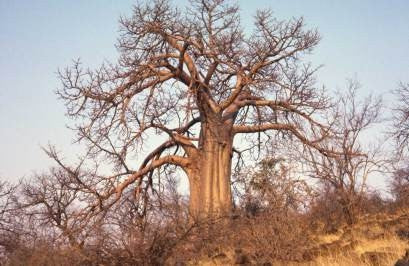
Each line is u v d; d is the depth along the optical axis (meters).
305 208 12.73
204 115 16.05
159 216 9.88
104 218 10.02
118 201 14.93
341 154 15.23
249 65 16.05
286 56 16.17
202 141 16.12
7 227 13.94
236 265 9.77
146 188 16.16
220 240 10.89
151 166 16.06
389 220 12.91
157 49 16.05
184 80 16.12
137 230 9.31
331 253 9.41
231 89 16.59
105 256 9.08
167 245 9.47
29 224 13.85
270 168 14.23
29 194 14.34
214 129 15.95
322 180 15.02
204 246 10.72
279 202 11.17
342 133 15.65
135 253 9.09
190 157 16.27
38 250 9.73
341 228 13.09
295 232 10.05
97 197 14.55
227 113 16.39
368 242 10.06
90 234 9.50
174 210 10.47
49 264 9.36
